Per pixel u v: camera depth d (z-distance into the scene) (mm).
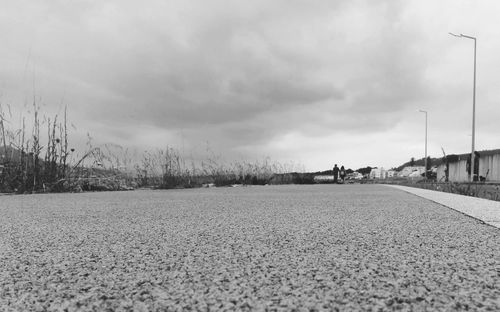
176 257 2414
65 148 12867
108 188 14391
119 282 1880
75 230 3576
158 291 1735
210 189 15258
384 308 1495
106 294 1702
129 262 2291
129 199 8281
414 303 1547
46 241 3002
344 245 2783
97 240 3037
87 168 14211
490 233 3342
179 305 1554
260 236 3191
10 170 11969
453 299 1590
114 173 15508
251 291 1719
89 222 4160
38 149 12180
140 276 1982
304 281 1865
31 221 4270
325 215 4816
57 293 1722
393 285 1788
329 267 2135
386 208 5785
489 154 31438
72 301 1618
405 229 3582
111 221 4242
